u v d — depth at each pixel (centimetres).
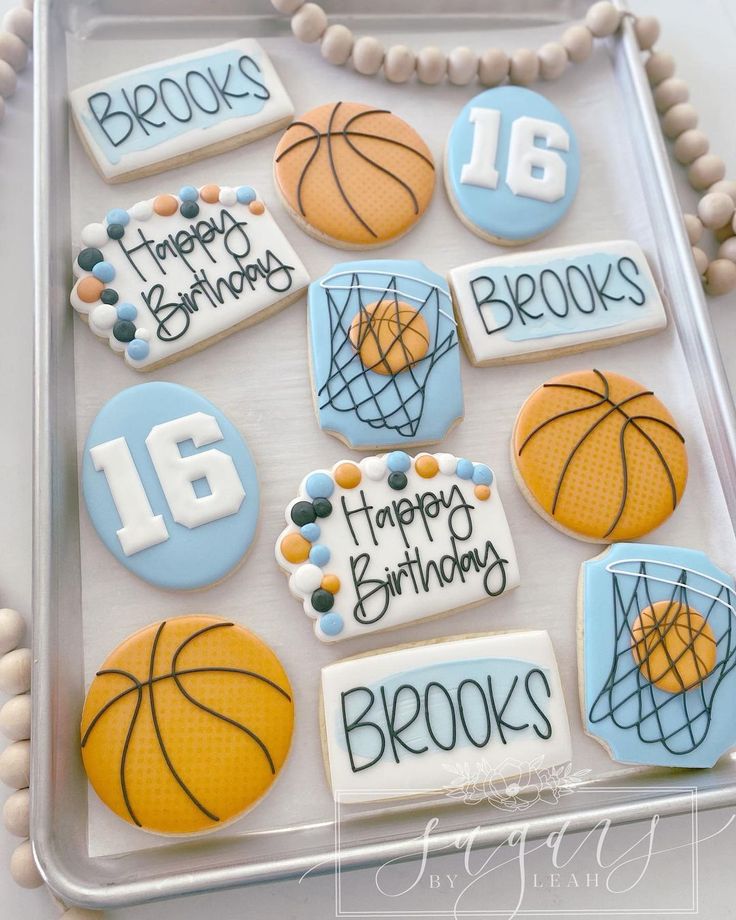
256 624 37
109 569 37
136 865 34
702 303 41
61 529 36
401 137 42
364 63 43
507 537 38
